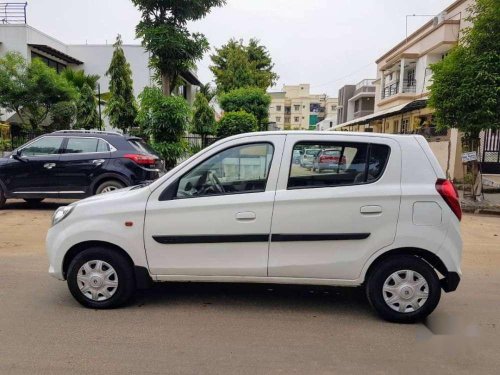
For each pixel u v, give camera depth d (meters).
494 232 8.36
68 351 3.25
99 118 21.61
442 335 3.64
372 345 3.44
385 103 29.95
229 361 3.14
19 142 16.58
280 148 3.91
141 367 3.04
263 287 4.78
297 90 98.25
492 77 10.22
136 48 26.05
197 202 3.89
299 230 3.82
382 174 3.84
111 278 4.04
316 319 3.93
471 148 11.77
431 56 24.72
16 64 17.08
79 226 3.99
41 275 5.05
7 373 2.94
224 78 29.77
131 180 8.88
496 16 10.24
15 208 9.80
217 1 11.75
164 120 12.30
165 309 4.11
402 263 3.81
